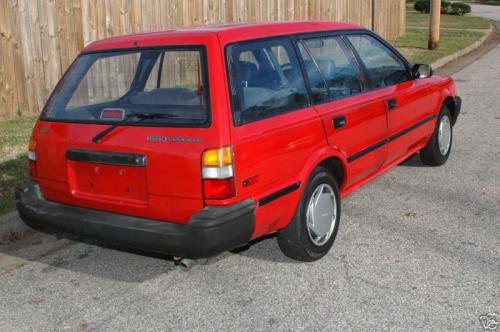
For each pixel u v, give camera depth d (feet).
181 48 12.42
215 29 12.98
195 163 11.56
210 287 13.32
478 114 31.09
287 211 13.21
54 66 28.22
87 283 13.73
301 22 15.12
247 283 13.42
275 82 13.28
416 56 51.80
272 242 15.62
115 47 13.62
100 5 29.60
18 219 16.49
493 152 23.73
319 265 14.19
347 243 15.39
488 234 15.70
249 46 12.88
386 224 16.61
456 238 15.49
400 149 18.40
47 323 12.06
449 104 22.25
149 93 12.67
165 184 11.92
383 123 16.92
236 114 11.94
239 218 11.71
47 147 13.48
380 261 14.28
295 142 13.20
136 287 13.46
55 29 27.99
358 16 54.90
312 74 14.52
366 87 16.61
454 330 11.23
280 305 12.41
